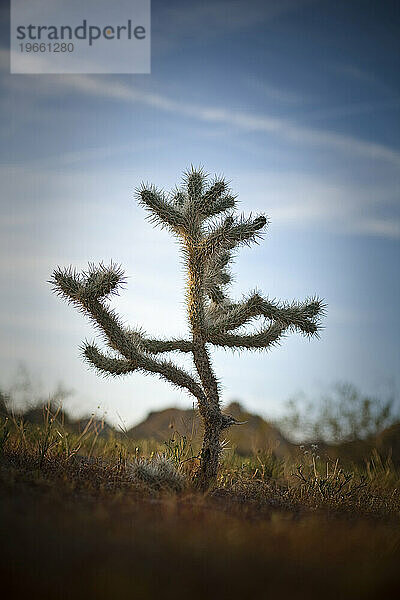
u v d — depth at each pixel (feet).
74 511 13.84
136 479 18.10
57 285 19.52
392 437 29.86
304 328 20.48
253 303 19.97
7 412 26.02
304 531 13.88
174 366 19.74
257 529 13.74
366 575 11.44
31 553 11.19
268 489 20.11
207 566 11.22
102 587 10.14
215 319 21.68
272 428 30.89
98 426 27.94
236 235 20.02
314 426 30.60
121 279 19.34
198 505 16.05
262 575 11.13
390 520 17.74
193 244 20.44
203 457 19.42
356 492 20.36
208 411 19.47
